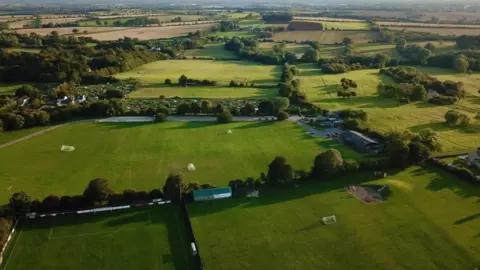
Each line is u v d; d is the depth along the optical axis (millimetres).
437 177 98500
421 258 69562
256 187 94125
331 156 97688
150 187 95562
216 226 79500
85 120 147375
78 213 83875
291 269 67500
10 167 106188
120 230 78562
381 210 84438
